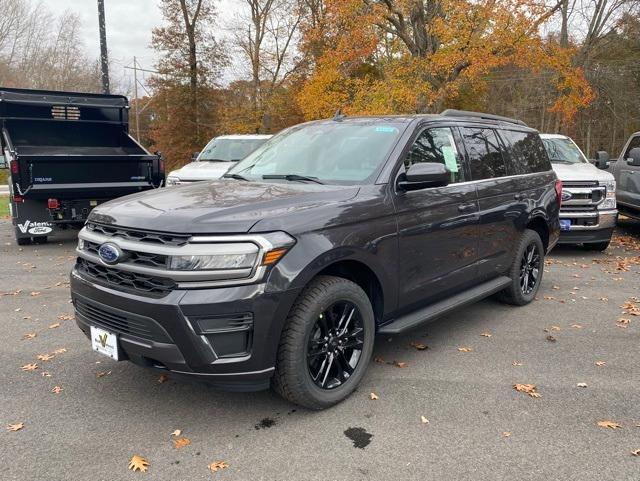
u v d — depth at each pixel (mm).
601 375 4133
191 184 4227
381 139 4250
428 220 4172
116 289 3227
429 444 3156
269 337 3111
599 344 4812
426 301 4363
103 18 14758
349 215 3531
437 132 4578
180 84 32312
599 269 7945
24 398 3732
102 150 10945
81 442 3180
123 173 9211
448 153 4617
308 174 4203
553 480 2828
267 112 32938
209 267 2988
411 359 4430
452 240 4480
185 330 2973
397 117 4551
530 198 5695
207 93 32594
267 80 33688
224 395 3779
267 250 3049
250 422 3408
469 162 4863
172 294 2992
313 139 4625
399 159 4051
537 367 4281
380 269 3752
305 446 3133
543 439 3215
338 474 2873
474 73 18859
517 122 6133
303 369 3318
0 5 47875
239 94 34062
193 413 3525
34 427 3348
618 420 3443
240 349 3076
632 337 4996
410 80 19922
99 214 3545
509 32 18484
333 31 22266
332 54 21938
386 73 21641
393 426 3357
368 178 3932
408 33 22078
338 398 3580
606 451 3094
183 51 32156
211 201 3406
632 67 28703
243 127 32938
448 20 19562
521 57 19188
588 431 3307
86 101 10367
